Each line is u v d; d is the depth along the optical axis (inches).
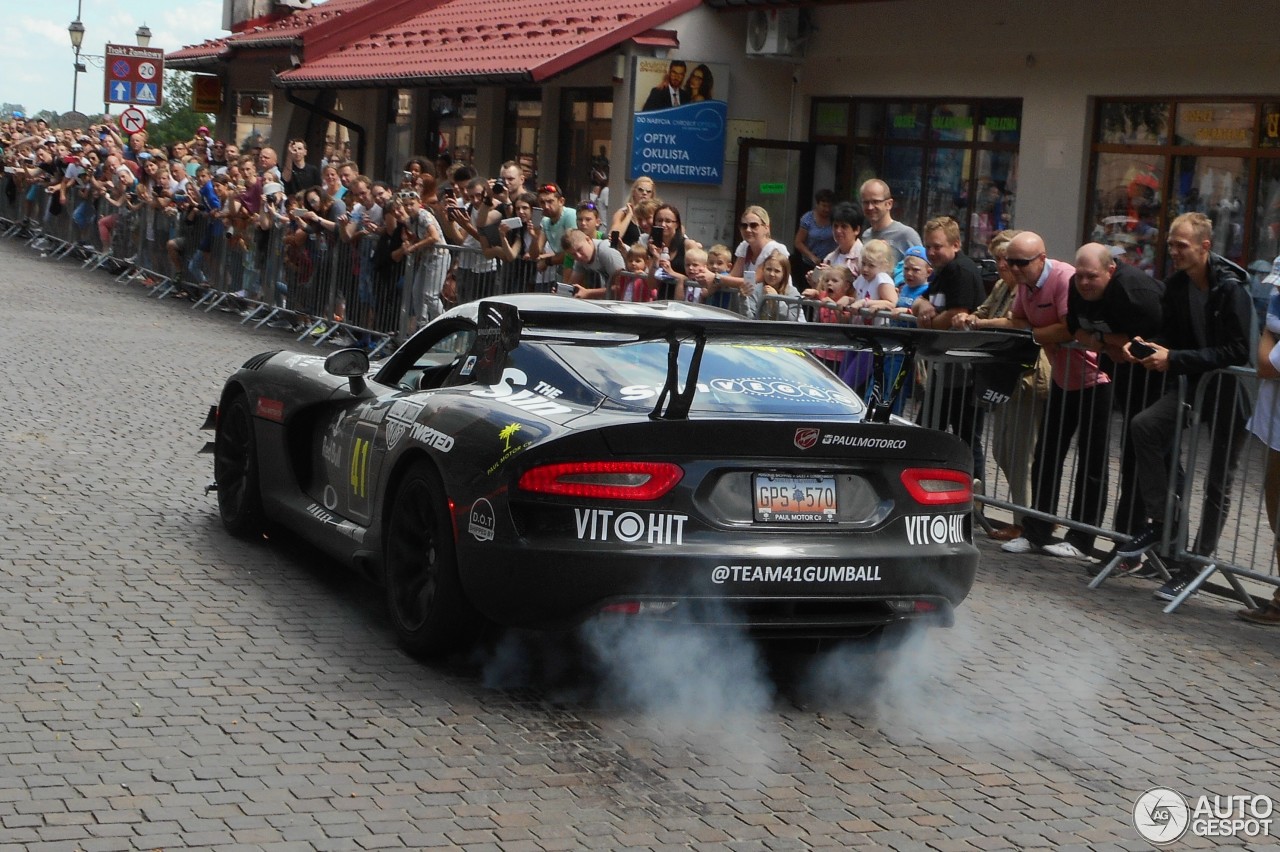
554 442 195.6
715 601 193.6
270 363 284.2
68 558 261.9
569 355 221.1
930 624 209.6
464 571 202.2
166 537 282.2
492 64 725.9
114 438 380.8
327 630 230.1
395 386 253.8
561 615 195.0
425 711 197.0
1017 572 306.8
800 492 199.9
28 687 196.5
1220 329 278.8
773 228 693.9
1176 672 238.8
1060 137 569.0
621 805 170.1
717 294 429.4
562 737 190.7
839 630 202.8
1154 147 540.4
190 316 686.5
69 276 832.3
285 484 268.7
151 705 192.7
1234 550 284.4
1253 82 499.5
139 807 161.2
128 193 844.6
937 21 609.0
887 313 359.6
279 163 1050.7
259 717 191.0
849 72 661.3
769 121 690.8
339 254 606.9
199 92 1141.7
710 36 673.6
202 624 229.3
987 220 608.7
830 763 187.9
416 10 974.4
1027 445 327.6
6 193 1115.9
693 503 194.9
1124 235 553.9
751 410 212.7
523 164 732.7
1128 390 301.3
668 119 670.5
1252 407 277.1
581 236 450.3
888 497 203.9
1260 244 505.4
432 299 547.2
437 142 891.4
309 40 947.3
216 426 293.4
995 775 187.6
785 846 161.6
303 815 161.6
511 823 163.0
